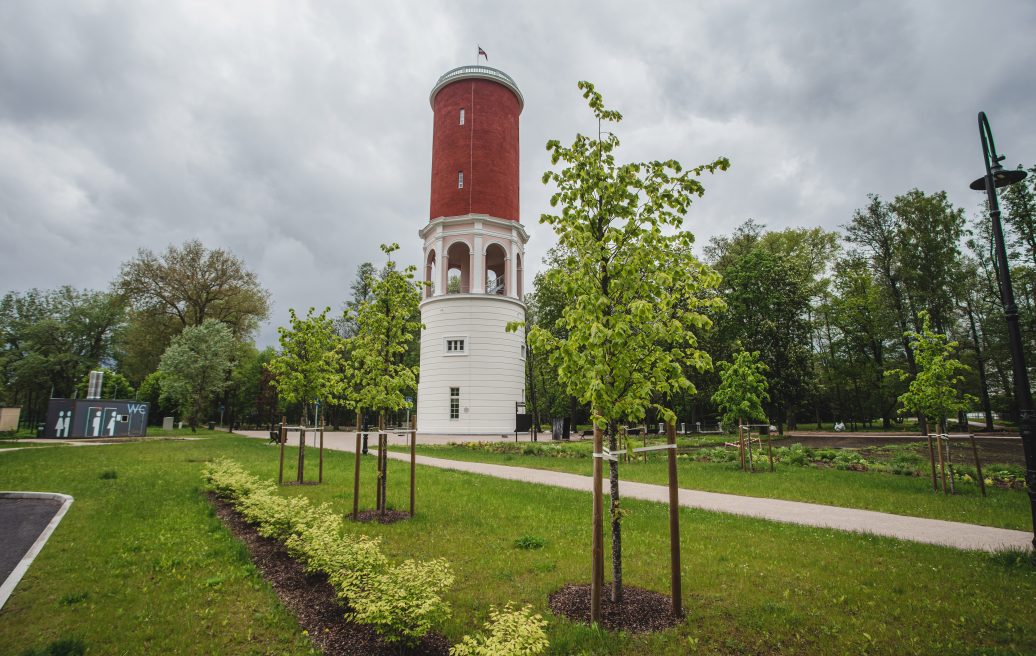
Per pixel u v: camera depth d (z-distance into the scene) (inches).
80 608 225.9
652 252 235.3
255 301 2073.1
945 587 242.5
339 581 224.2
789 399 1381.6
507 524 366.3
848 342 1878.7
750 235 1672.0
